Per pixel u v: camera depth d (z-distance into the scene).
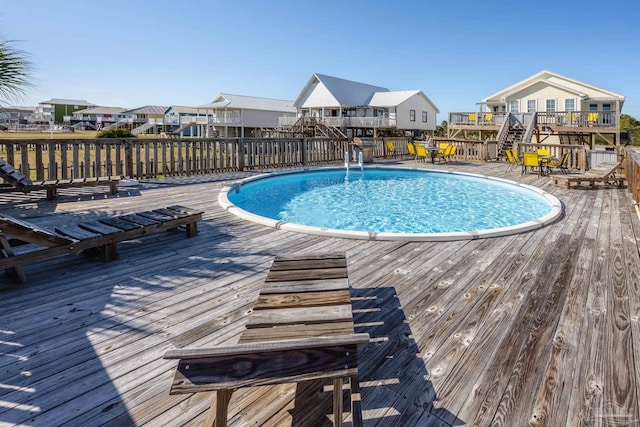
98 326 2.50
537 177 10.75
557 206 6.37
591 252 4.10
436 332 2.45
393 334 2.43
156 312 2.70
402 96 38.00
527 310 2.76
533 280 3.32
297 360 1.32
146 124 56.25
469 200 8.73
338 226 6.61
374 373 2.02
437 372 2.03
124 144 8.81
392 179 11.78
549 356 2.18
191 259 3.82
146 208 6.07
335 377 1.32
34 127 51.72
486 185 10.52
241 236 4.67
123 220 4.18
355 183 11.08
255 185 9.64
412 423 1.67
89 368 2.05
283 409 1.74
